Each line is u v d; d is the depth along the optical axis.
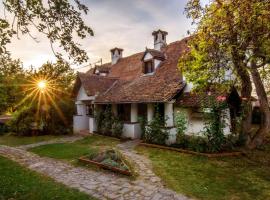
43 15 6.64
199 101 13.69
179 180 8.27
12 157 13.00
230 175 8.73
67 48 7.11
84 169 9.95
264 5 8.27
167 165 10.09
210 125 11.75
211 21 9.84
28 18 6.55
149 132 14.70
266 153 11.66
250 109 12.44
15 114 24.56
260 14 8.41
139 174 8.97
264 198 6.80
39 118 23.61
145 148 13.65
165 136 13.87
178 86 14.95
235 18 9.22
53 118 23.27
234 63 10.41
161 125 14.29
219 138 11.50
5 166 10.92
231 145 12.00
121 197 6.87
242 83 12.16
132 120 17.95
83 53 7.28
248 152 11.74
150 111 16.42
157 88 16.09
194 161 10.55
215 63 10.45
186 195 7.00
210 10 10.06
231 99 14.88
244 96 12.23
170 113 14.78
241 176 8.61
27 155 13.49
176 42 21.39
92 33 7.09
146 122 16.66
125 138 17.03
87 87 20.83
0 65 12.59
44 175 9.26
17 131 24.00
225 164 10.04
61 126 23.45
